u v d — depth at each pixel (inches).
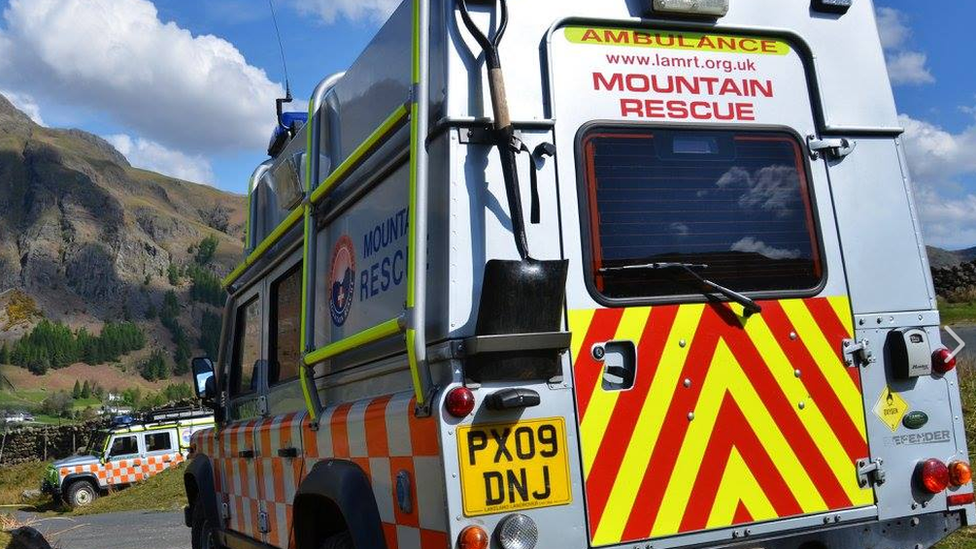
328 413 174.9
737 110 153.6
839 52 160.6
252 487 231.5
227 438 257.8
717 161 151.2
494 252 135.7
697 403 141.8
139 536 546.9
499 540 127.3
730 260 148.4
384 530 147.5
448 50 139.1
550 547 130.2
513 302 126.8
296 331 208.1
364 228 168.7
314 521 181.0
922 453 153.5
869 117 160.4
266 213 240.1
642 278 143.2
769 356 147.2
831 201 156.3
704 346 143.8
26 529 377.4
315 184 192.1
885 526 149.9
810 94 158.7
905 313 156.4
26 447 1561.3
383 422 146.1
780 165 154.6
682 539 137.9
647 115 148.1
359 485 154.9
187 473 296.5
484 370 128.2
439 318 134.5
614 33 148.8
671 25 151.6
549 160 141.7
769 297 148.7
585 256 140.6
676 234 146.7
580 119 144.6
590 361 137.8
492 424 129.0
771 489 143.9
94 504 876.6
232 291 270.4
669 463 138.8
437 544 130.1
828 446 148.0
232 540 250.4
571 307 138.5
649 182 146.6
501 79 137.2
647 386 139.8
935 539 153.1
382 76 163.0
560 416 133.5
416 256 133.2
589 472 134.3
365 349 161.3
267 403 228.8
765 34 156.9
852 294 153.9
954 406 157.2
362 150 161.8
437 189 138.5
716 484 140.9
